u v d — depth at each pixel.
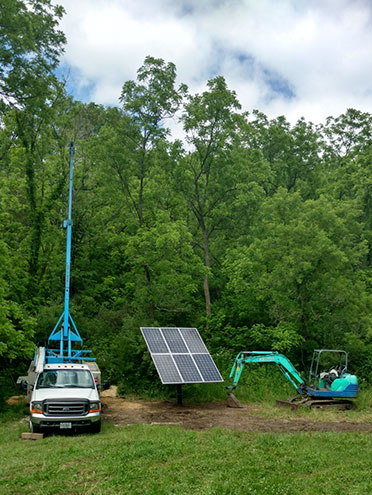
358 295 25.89
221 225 31.69
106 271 35.19
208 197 31.06
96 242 35.22
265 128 39.91
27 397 19.20
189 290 27.05
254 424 16.08
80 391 14.61
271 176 35.25
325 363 23.88
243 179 30.81
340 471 9.44
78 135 33.44
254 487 8.27
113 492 8.14
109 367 24.62
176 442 11.91
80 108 32.22
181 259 27.70
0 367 24.08
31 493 8.23
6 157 30.66
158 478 8.95
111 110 27.22
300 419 17.27
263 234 30.05
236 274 27.16
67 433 14.17
